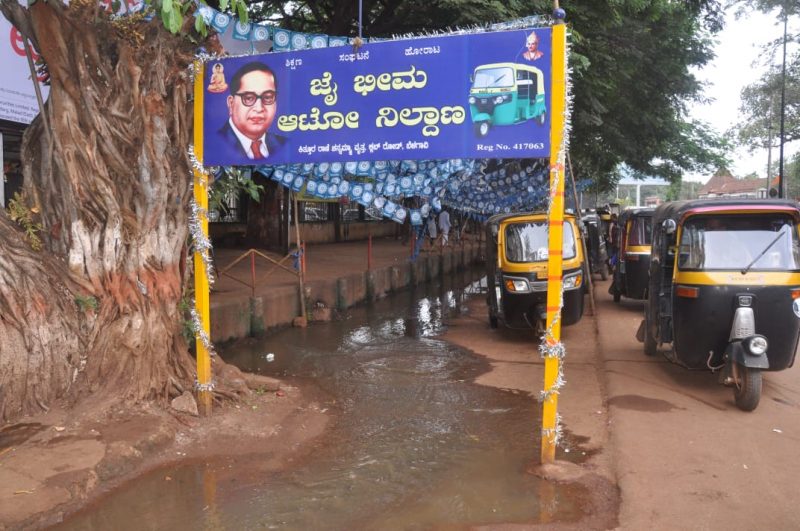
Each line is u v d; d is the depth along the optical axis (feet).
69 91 17.58
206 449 17.47
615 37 52.65
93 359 18.19
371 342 34.14
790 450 17.31
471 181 45.37
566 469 16.39
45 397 17.44
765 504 14.08
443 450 18.15
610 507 14.33
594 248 54.08
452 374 26.96
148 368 18.74
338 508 14.44
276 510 14.29
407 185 18.72
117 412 17.66
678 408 21.17
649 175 90.22
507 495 15.10
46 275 17.87
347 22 49.03
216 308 31.68
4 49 28.78
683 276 21.80
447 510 14.34
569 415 21.18
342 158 17.13
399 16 47.50
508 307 31.96
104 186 17.98
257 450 17.69
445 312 44.68
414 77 16.33
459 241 85.10
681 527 13.15
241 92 18.02
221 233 64.08
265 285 40.47
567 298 31.14
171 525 13.52
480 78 15.75
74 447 15.64
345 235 89.10
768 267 20.89
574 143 66.44
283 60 17.58
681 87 65.21
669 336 24.40
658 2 56.39
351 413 21.66
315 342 34.19
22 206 18.65
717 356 21.63
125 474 15.53
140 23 18.24
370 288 49.78
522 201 50.31
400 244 82.64
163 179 18.45
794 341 20.79
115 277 18.52
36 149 19.19
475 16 35.19
